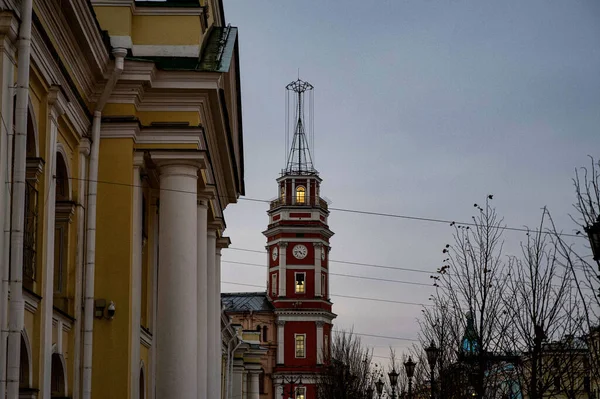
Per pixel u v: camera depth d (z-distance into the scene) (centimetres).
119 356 1848
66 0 1528
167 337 1953
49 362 1532
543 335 2162
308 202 9725
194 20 2056
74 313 1747
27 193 1485
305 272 9575
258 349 6981
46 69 1510
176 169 1972
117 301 1869
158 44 2044
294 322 9438
